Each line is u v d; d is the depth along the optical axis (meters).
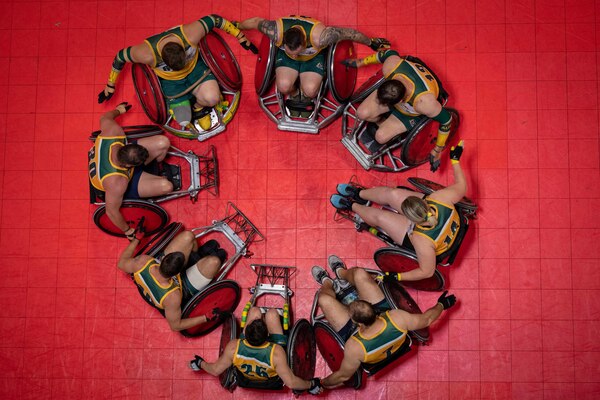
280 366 4.76
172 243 5.38
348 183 5.90
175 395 5.71
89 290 5.87
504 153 5.96
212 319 5.17
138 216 5.29
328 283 5.53
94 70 6.14
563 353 5.71
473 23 6.09
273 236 5.88
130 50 4.99
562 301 5.77
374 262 5.82
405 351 4.95
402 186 5.51
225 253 5.71
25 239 5.95
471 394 5.67
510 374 5.69
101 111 6.09
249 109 6.01
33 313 5.84
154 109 5.42
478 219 5.89
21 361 5.78
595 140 5.95
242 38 5.39
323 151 5.96
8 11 6.20
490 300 5.79
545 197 5.90
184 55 4.77
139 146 4.77
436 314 4.85
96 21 6.18
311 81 5.31
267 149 5.97
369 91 5.32
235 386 5.57
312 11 6.12
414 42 6.08
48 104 6.11
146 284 4.98
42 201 5.99
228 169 5.96
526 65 6.05
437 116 4.77
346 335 5.02
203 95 5.37
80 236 5.94
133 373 5.75
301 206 5.91
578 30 6.07
